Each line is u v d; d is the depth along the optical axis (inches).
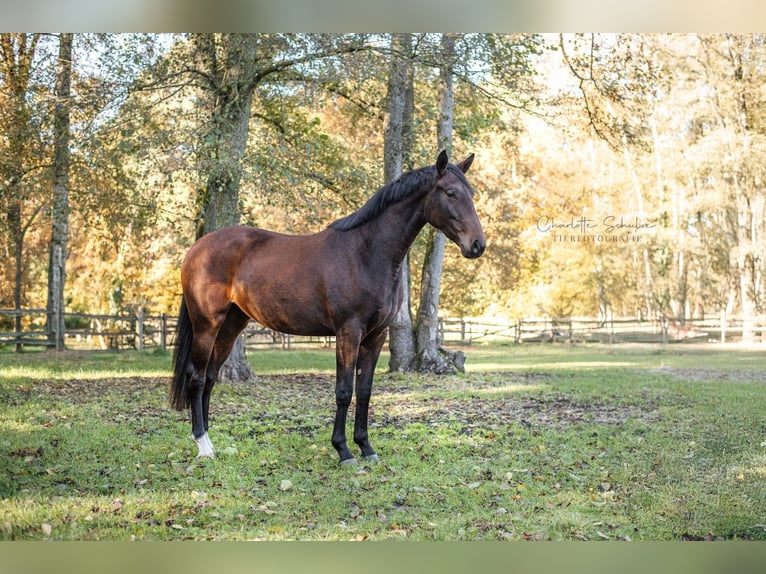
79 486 193.5
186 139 404.2
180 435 264.8
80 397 368.2
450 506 184.9
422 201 219.5
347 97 535.5
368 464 222.8
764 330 1011.9
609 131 507.2
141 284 975.0
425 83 591.5
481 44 440.1
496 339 1130.7
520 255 1149.7
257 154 418.9
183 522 168.4
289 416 321.1
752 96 1069.1
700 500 192.9
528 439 267.0
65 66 437.7
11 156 452.1
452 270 1053.8
